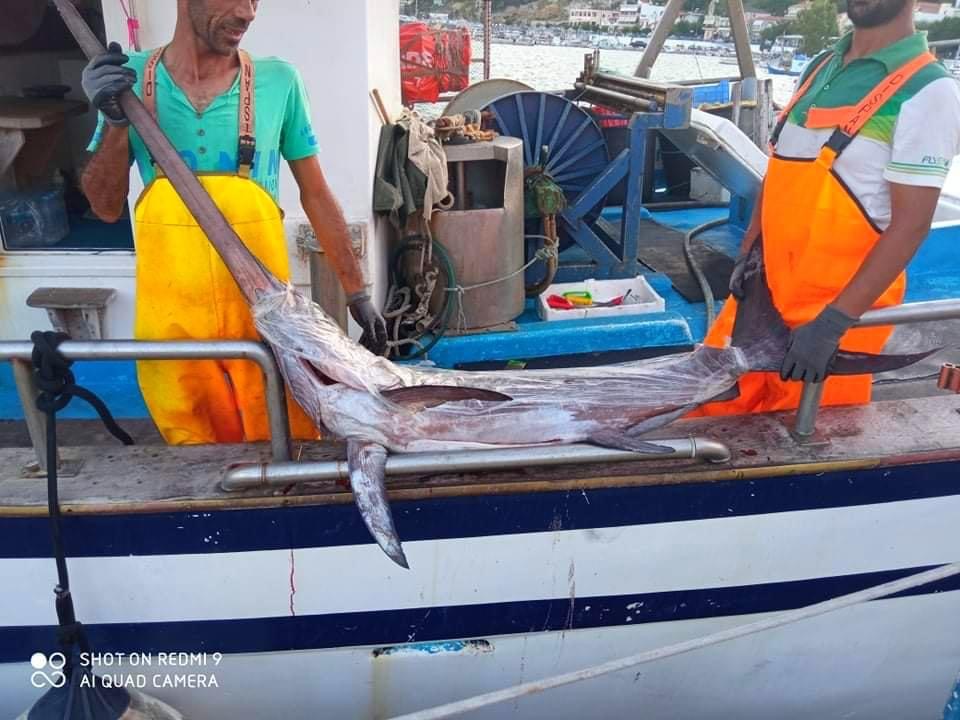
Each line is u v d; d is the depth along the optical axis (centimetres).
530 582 203
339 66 320
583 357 358
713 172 477
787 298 214
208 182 203
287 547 191
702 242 486
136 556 189
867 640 224
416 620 204
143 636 198
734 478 195
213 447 206
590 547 200
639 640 213
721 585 209
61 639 181
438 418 185
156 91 200
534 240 408
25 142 350
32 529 185
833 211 199
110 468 196
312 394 182
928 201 179
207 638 200
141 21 306
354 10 315
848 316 184
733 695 228
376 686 212
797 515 203
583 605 207
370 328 243
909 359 191
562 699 221
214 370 219
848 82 196
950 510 210
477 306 358
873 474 201
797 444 205
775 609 214
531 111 428
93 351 174
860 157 192
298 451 203
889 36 190
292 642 203
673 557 204
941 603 223
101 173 203
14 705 207
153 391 222
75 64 385
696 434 209
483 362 353
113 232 351
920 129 179
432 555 196
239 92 203
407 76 675
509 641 210
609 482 192
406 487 187
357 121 326
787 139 214
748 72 575
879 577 215
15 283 328
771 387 234
